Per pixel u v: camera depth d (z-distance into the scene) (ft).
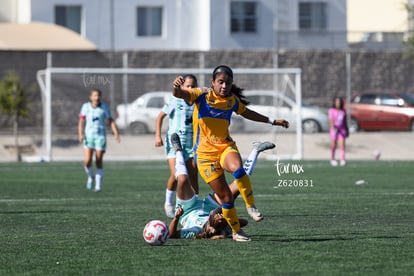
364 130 313.73
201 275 63.82
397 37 359.46
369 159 254.47
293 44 367.04
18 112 270.05
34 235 88.84
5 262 70.95
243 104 82.07
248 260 70.28
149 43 375.04
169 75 298.97
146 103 271.90
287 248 76.84
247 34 381.60
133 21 373.40
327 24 390.01
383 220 100.83
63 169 211.00
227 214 81.35
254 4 382.01
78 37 328.29
